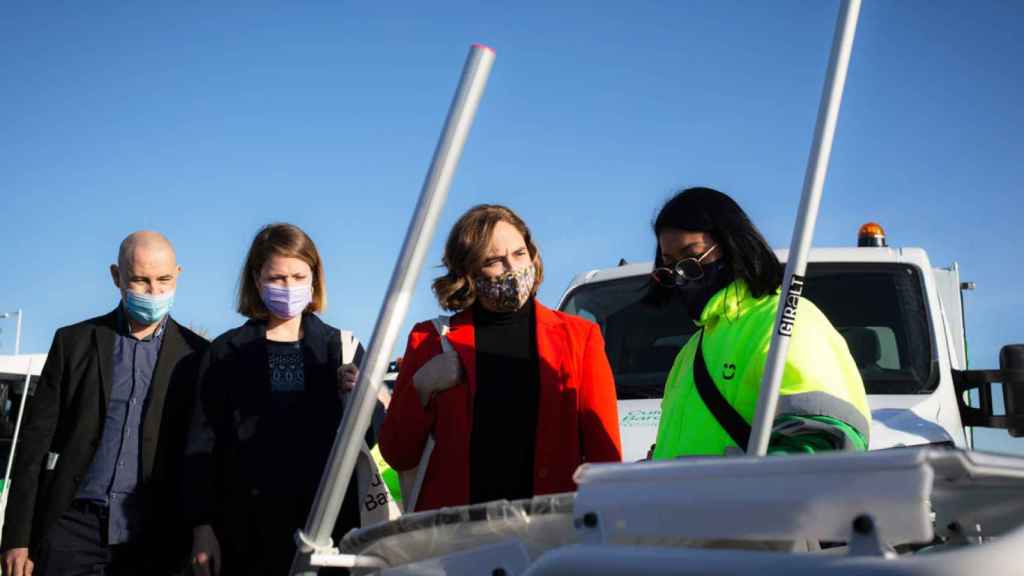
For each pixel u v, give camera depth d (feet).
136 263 12.99
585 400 11.21
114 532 12.76
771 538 4.99
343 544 7.20
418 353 11.43
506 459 10.87
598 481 5.68
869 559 4.44
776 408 7.67
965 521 6.56
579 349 11.37
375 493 11.41
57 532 12.74
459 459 10.86
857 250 17.53
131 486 12.98
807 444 7.43
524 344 11.34
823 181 7.90
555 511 6.20
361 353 13.43
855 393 8.03
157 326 13.75
